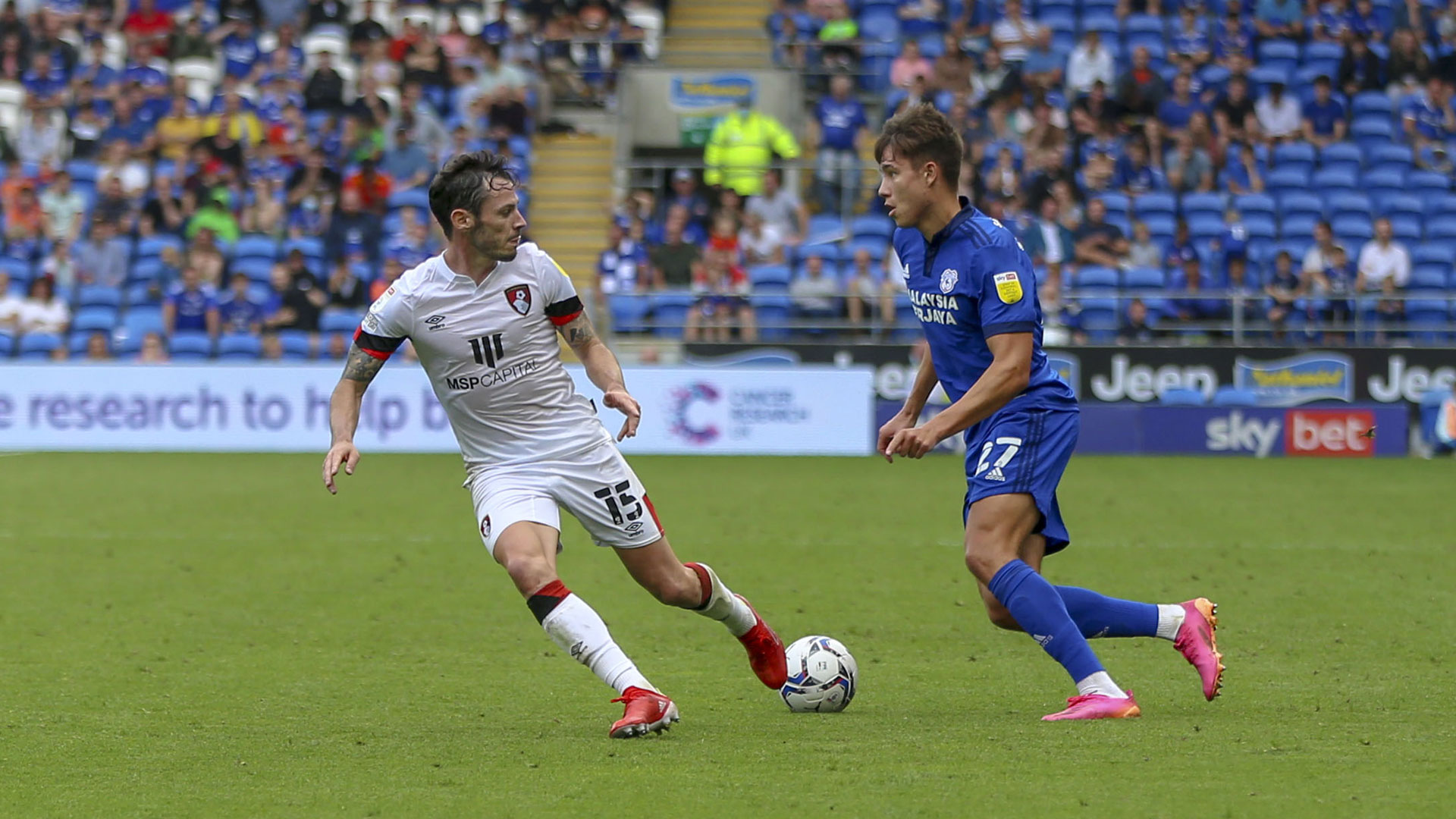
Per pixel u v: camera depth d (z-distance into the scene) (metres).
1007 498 18.30
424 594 29.38
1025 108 73.88
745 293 65.06
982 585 19.47
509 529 17.83
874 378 63.00
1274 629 25.55
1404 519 41.19
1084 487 49.53
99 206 70.62
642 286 67.06
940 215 18.45
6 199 72.62
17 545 35.94
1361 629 25.52
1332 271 66.38
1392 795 14.23
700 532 38.50
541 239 74.31
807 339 65.25
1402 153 76.00
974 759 15.91
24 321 67.12
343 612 27.39
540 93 78.56
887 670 22.20
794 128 76.62
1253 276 68.44
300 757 16.47
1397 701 19.55
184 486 48.78
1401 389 62.47
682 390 62.03
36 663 22.62
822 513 42.25
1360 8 83.12
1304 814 13.61
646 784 14.97
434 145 72.94
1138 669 22.12
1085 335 64.81
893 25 82.12
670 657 23.38
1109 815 13.62
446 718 18.80
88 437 62.47
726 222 68.06
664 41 83.19
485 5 83.38
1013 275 17.78
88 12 83.25
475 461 18.64
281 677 21.62
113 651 23.62
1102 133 72.94
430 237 69.44
